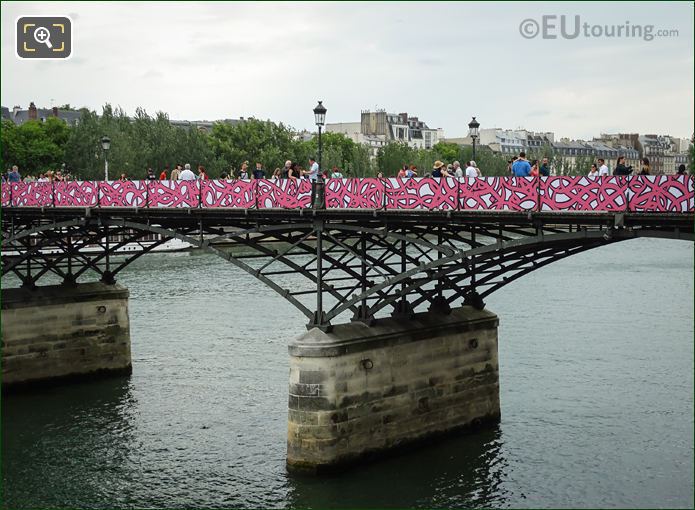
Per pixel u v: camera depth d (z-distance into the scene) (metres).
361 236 30.36
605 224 24.28
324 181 28.89
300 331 49.72
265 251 29.81
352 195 28.20
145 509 26.47
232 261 30.16
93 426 34.28
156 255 89.94
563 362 42.41
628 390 37.38
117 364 42.03
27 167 103.75
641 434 31.69
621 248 114.25
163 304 58.84
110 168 100.00
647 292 66.50
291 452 28.31
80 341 41.38
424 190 26.59
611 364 41.97
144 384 39.84
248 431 32.91
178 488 27.88
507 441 31.00
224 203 31.47
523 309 57.97
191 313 55.44
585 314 55.97
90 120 103.25
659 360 42.69
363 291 29.09
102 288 42.16
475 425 32.12
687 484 27.16
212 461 29.98
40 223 42.06
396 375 29.52
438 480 27.67
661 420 33.22
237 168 118.81
